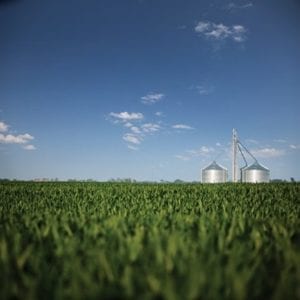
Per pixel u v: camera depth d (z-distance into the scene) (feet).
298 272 12.21
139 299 9.84
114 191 69.92
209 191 70.85
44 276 12.23
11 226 21.11
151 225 19.93
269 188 75.92
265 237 17.92
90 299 10.22
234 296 10.25
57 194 64.03
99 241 15.58
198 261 12.46
